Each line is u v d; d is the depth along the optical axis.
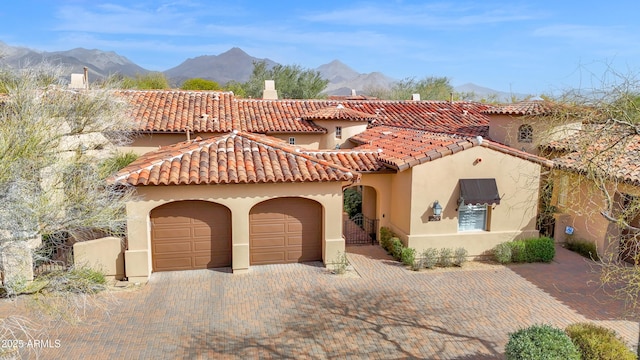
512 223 21.23
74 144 19.08
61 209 12.61
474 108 39.28
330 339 13.87
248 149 20.64
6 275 11.45
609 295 16.75
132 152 26.94
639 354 11.38
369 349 13.34
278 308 15.90
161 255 19.08
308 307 15.99
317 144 31.58
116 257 18.12
